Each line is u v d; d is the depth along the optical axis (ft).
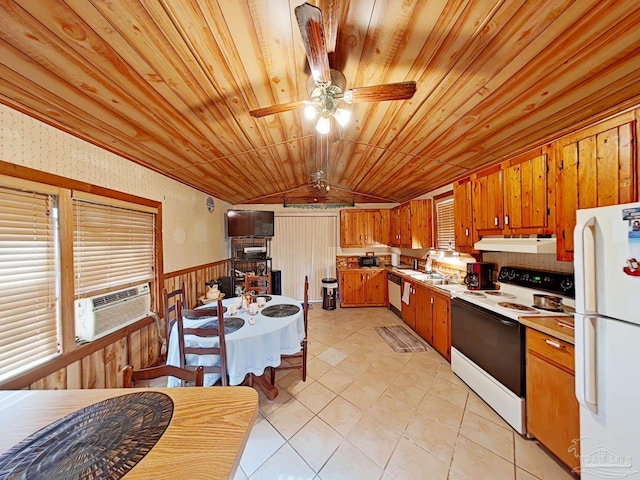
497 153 8.29
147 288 8.66
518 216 7.07
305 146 9.33
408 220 14.46
